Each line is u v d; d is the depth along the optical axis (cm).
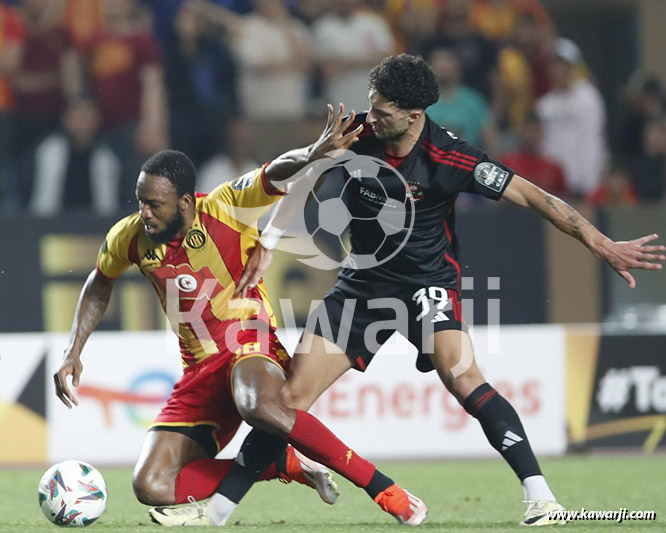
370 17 4925
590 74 5906
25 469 3206
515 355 3394
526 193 1934
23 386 3312
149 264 1975
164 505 1941
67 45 4625
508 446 1900
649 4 5912
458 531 1772
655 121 4872
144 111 4609
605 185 4700
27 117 4622
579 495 2492
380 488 1873
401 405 3334
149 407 3312
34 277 3722
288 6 4962
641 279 3984
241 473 1922
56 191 4453
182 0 4869
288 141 4741
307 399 1945
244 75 4825
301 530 1806
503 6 5166
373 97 1881
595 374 3434
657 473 2941
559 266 3897
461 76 4897
